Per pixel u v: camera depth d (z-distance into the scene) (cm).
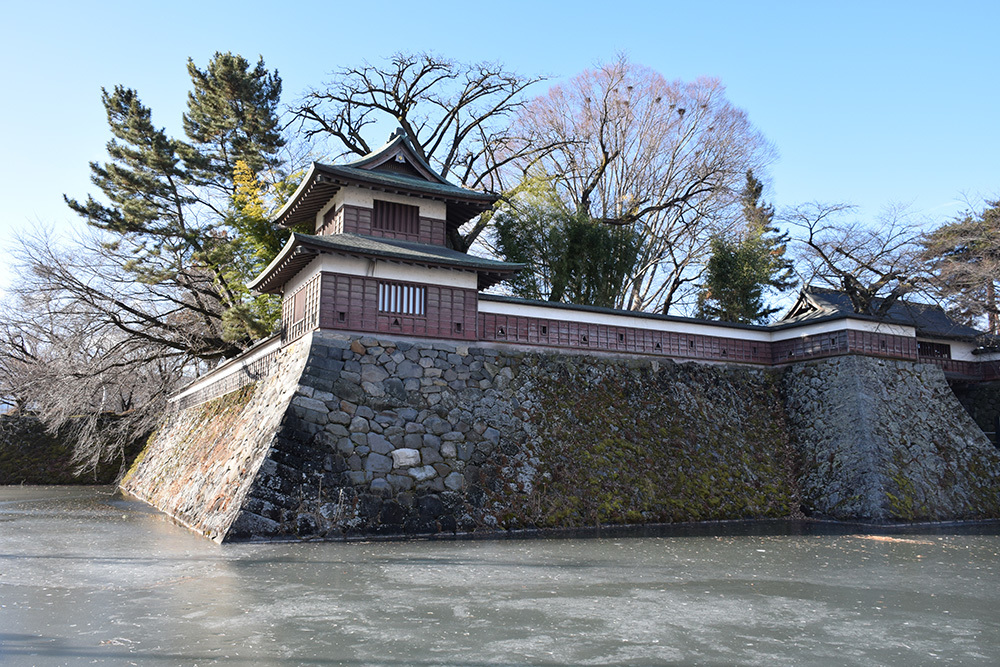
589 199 4031
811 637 920
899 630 954
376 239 2139
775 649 865
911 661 824
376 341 2016
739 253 3803
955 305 2967
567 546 1627
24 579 1243
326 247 1938
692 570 1365
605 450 2169
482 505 1897
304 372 1861
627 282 3769
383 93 3662
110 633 905
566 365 2342
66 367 3212
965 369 3148
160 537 1752
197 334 3456
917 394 2536
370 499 1781
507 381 2183
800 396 2608
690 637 912
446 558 1450
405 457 1883
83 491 3359
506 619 988
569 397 2269
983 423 3145
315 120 3703
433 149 3806
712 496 2209
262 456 1719
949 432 2484
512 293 3503
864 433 2298
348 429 1847
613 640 895
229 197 3494
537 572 1323
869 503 2150
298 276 2206
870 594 1172
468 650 845
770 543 1714
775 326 2766
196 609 1027
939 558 1522
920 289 2711
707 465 2305
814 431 2478
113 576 1265
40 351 3844
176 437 3172
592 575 1301
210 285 3584
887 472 2222
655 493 2125
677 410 2428
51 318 3200
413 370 2025
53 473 3725
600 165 4109
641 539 1752
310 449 1767
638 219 4003
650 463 2208
